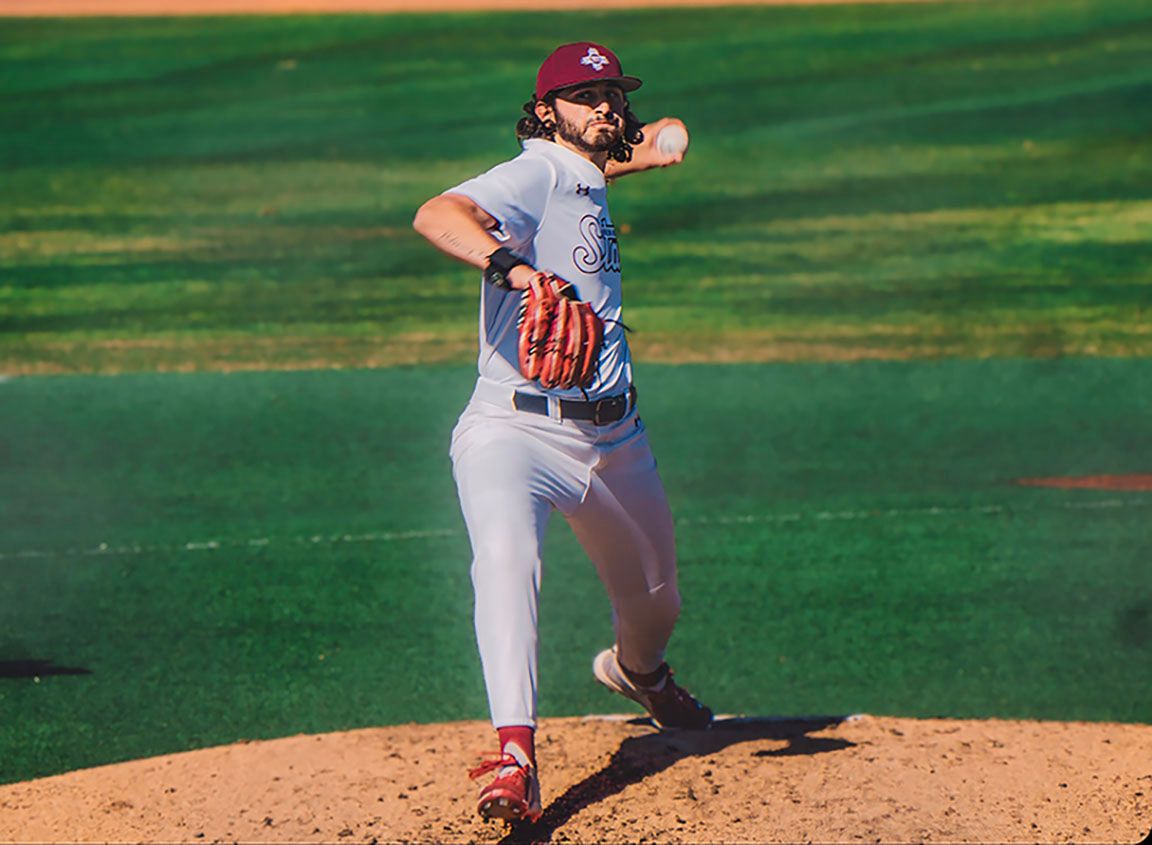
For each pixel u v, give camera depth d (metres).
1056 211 57.69
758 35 80.38
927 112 69.19
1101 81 71.94
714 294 49.88
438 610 23.69
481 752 16.64
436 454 33.56
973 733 16.89
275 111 70.75
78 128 68.50
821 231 56.28
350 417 36.88
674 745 16.59
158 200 59.94
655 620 15.73
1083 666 21.05
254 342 44.84
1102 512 28.61
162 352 43.69
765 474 31.75
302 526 28.31
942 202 58.97
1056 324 45.84
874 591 24.38
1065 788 15.03
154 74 75.88
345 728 19.00
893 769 15.55
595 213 14.17
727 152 65.06
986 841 13.90
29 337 45.25
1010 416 36.47
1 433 35.44
